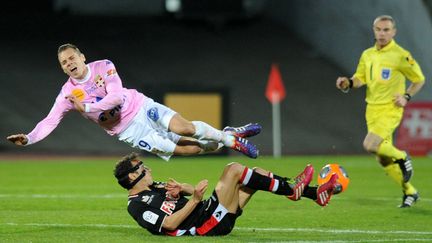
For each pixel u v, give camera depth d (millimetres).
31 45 117000
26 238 32281
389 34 43406
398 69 43469
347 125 100750
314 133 98125
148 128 33875
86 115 33625
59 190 52938
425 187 54625
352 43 107438
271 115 102562
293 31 125375
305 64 115250
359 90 109562
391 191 52312
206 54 118125
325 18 115250
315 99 106875
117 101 32844
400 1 97125
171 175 63594
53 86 105312
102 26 124625
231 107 103562
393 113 43625
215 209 30734
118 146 92438
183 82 109688
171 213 30891
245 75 112562
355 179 60375
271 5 129125
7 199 47562
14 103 100188
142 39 121375
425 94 92312
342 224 36875
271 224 36844
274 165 72125
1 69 108938
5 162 78688
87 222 37469
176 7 129375
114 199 47469
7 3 127875
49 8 129125
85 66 33469
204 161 80062
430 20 91562
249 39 122875
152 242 30000
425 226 36250
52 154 88375
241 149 33688
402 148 83312
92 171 68250
